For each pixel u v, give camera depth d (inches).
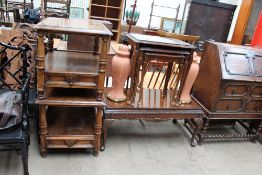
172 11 234.8
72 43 82.4
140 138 87.9
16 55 76.2
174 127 98.5
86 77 62.8
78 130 72.6
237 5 181.3
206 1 165.2
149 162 75.9
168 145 86.1
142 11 232.2
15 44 82.3
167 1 230.8
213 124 104.7
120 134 88.6
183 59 72.6
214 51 83.4
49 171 66.5
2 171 64.4
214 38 175.5
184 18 196.9
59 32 56.8
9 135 56.1
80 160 72.4
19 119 57.6
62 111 81.9
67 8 182.5
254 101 87.5
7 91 67.9
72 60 71.0
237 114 87.0
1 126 56.2
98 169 69.8
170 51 69.8
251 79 81.6
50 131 70.3
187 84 82.0
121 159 75.4
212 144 91.0
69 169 68.2
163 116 77.7
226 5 166.9
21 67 79.5
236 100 84.8
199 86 90.9
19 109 58.4
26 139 60.0
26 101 61.2
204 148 87.7
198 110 81.8
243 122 106.2
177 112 78.9
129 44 75.0
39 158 70.7
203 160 80.8
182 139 91.0
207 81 86.4
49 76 61.1
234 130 103.8
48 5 215.0
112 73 74.7
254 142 95.5
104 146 77.5
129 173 69.9
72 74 61.3
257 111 89.7
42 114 64.9
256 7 167.2
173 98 82.2
